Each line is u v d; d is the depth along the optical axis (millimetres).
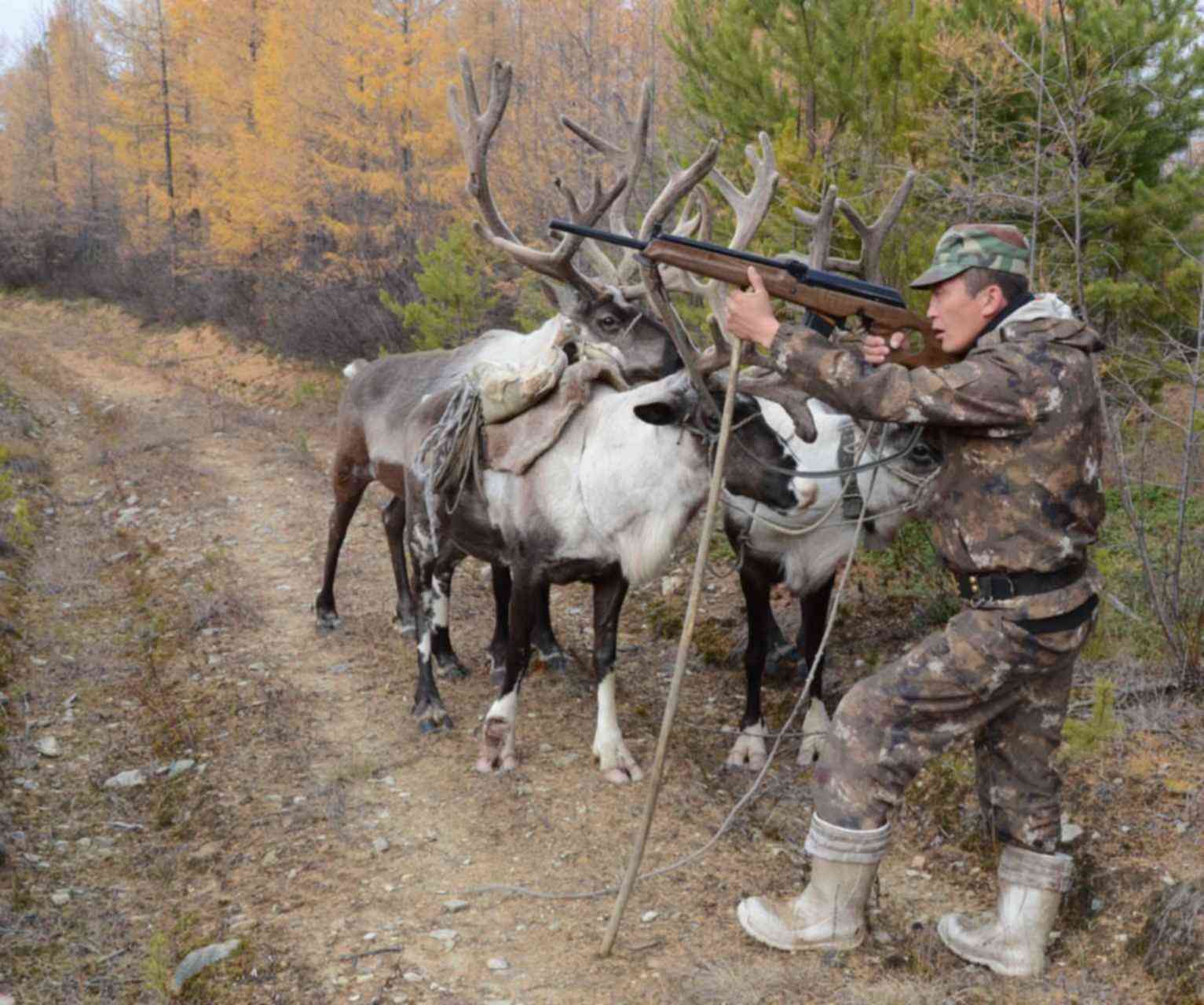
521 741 5133
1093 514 2980
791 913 3404
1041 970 3254
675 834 4254
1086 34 7031
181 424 15133
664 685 5859
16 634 6801
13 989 3457
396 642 6543
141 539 9312
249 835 4363
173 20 25656
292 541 8977
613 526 4480
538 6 18344
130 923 3869
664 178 11242
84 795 4848
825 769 3223
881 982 3209
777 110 8078
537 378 4625
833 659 5750
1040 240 7129
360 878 4023
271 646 6535
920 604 5895
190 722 5465
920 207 7148
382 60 17438
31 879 4109
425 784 4773
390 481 6176
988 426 2883
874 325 3186
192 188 26938
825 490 4574
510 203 15828
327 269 18719
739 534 4844
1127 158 7426
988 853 4020
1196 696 4645
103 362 23234
